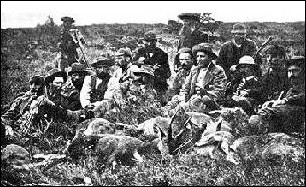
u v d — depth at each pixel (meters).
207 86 16.72
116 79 16.89
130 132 16.67
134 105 16.77
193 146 16.47
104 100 16.89
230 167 16.25
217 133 16.41
